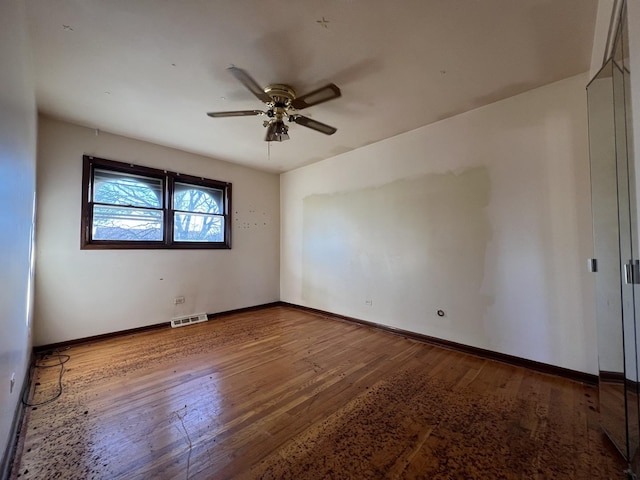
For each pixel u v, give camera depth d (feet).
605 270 5.70
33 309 9.17
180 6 5.32
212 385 7.35
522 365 8.41
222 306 14.85
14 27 4.51
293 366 8.52
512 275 8.66
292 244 16.96
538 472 4.47
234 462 4.73
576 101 7.61
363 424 5.71
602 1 5.20
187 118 10.05
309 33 6.05
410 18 5.65
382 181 12.30
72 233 10.44
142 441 5.25
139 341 10.83
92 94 8.45
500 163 8.91
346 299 13.85
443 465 4.62
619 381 5.03
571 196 7.68
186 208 13.75
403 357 9.20
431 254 10.62
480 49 6.60
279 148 13.26
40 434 5.43
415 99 8.86
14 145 4.74
